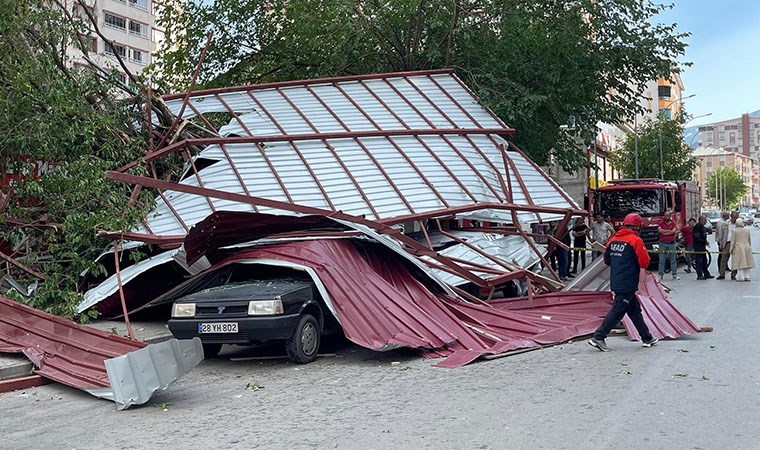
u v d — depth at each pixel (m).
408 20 23.12
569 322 10.98
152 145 14.84
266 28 25.97
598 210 26.64
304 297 9.33
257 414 6.54
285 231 11.18
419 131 17.22
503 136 18.42
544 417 6.01
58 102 11.37
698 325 11.25
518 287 13.50
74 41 13.26
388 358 9.37
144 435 5.94
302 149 15.99
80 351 8.21
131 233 12.13
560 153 25.44
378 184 15.12
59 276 11.41
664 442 5.20
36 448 5.66
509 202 15.26
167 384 7.07
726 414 5.93
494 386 7.36
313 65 25.48
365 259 10.70
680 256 27.14
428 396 7.01
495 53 23.05
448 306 10.82
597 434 5.44
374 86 19.91
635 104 24.97
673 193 26.92
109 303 12.09
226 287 9.68
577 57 23.06
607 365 8.26
